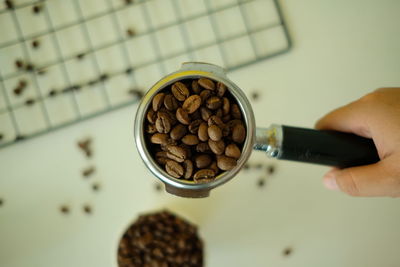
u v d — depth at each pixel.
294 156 0.31
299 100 0.49
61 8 0.49
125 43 0.49
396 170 0.32
